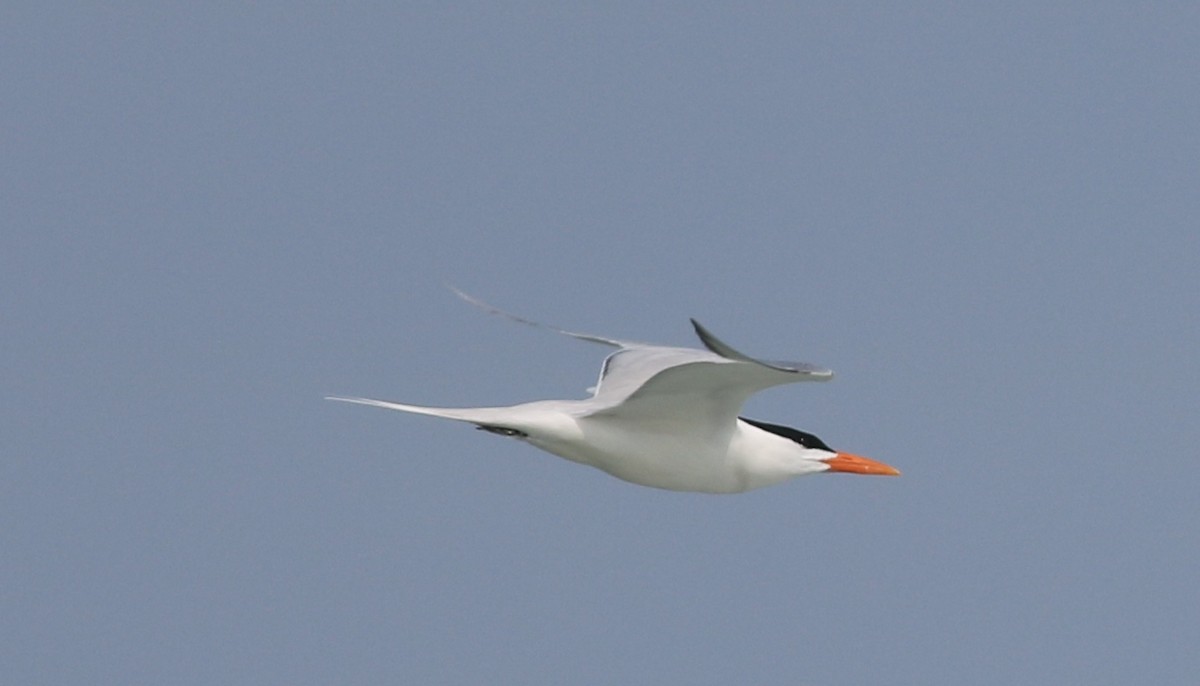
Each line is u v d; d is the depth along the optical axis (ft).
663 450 49.39
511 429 47.70
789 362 40.24
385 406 46.78
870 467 53.52
